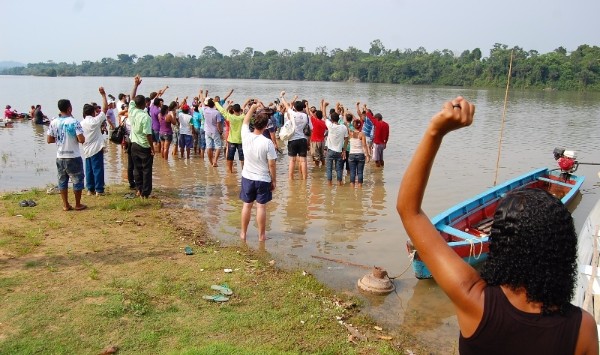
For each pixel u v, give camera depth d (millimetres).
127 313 5129
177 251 7148
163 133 15289
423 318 5773
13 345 4438
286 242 8117
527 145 20297
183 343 4641
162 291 5703
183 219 8977
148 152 9938
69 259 6559
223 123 15109
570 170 12844
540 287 1521
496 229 1660
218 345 4547
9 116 25688
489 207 9742
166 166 14539
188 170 13938
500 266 1593
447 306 6102
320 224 9211
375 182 13070
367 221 9469
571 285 1577
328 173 12664
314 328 5117
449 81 91625
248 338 4809
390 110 37000
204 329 4922
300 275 6594
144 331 4805
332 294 6188
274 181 7918
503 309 1545
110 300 5359
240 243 7926
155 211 9328
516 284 1559
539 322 1512
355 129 12961
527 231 1556
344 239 8391
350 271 7035
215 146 14617
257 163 7781
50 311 5082
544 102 49062
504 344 1537
